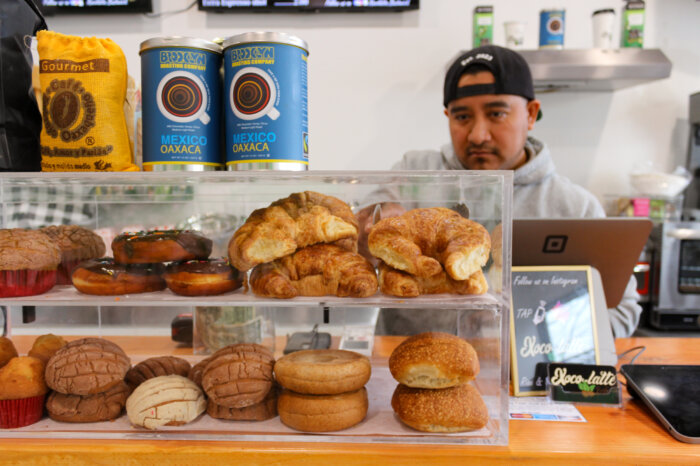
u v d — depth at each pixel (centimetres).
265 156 74
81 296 78
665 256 219
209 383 78
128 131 86
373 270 77
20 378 76
